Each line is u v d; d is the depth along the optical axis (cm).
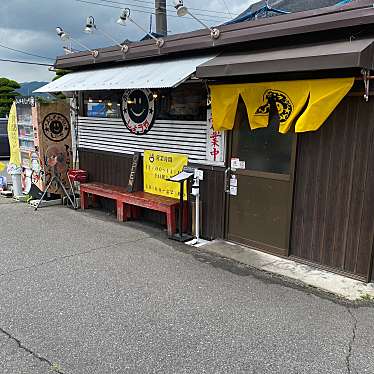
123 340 308
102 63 655
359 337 314
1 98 2766
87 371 271
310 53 366
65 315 345
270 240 495
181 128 570
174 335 316
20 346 299
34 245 528
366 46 336
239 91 459
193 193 541
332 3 459
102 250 512
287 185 465
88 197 743
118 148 688
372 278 413
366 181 402
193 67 477
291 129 448
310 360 285
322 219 442
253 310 357
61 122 763
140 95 622
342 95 377
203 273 439
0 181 901
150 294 387
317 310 357
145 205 596
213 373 270
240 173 511
